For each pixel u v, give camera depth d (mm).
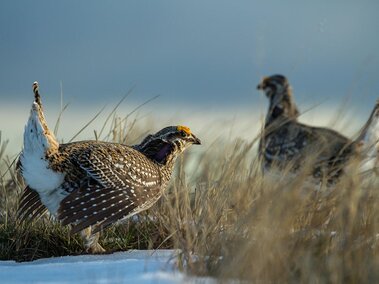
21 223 11680
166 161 12586
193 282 8758
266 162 16078
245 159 13156
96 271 9500
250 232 9695
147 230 12062
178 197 12406
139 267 9586
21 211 11758
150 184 12000
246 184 12008
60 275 9438
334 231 9875
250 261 8766
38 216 12086
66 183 11477
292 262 9039
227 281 8586
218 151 14547
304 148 15359
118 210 11461
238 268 8695
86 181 11461
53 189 11555
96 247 11664
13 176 12945
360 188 10312
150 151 12609
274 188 10766
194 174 14141
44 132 11141
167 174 12609
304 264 8711
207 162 14117
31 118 11109
